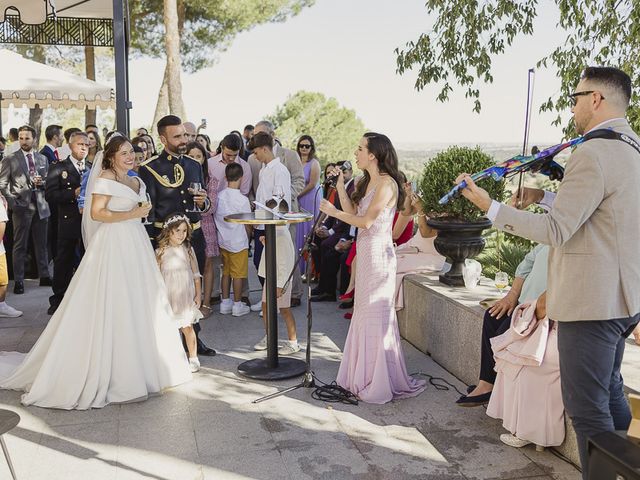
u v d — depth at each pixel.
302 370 4.76
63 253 6.39
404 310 5.59
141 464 3.40
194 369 4.80
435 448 3.60
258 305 6.58
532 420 3.49
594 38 6.54
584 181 2.59
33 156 7.44
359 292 4.30
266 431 3.80
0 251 6.22
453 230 4.83
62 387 4.13
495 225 2.75
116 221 4.20
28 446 3.58
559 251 2.76
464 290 5.00
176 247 4.70
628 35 6.28
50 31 7.61
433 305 5.01
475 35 7.01
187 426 3.86
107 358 4.15
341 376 4.44
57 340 4.17
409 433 3.79
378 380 4.22
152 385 4.30
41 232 7.66
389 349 4.30
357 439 3.71
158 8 18.86
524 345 3.52
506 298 4.03
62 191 6.31
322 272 6.99
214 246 6.36
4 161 7.17
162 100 19.75
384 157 4.26
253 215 4.71
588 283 2.64
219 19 19.05
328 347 5.41
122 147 4.27
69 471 3.32
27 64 9.37
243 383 4.57
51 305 6.46
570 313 2.69
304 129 21.83
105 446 3.60
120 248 4.23
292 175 6.84
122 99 6.84
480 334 4.34
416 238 5.74
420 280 5.36
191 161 5.17
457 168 4.81
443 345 4.88
